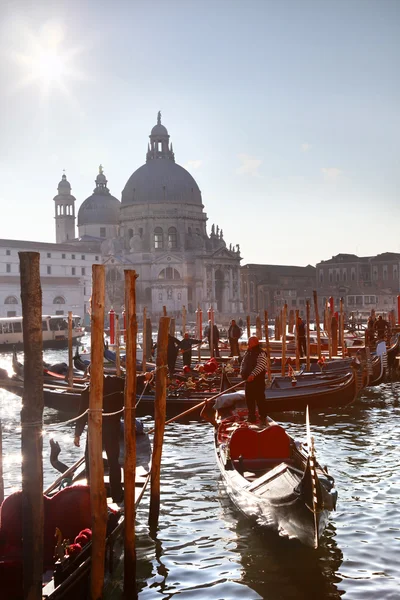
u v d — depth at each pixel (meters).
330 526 13.16
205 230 177.38
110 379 12.39
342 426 23.72
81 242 175.50
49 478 16.75
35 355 9.16
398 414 26.22
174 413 24.27
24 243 145.25
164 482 16.66
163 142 180.12
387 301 199.25
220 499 15.16
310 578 10.93
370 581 10.75
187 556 12.01
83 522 10.18
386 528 13.01
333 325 43.88
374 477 16.64
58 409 26.03
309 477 10.95
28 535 8.93
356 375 25.56
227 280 173.75
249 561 11.69
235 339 39.41
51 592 8.89
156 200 168.88
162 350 13.36
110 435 12.38
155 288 159.88
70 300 148.50
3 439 22.69
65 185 190.88
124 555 10.70
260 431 14.80
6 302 137.50
